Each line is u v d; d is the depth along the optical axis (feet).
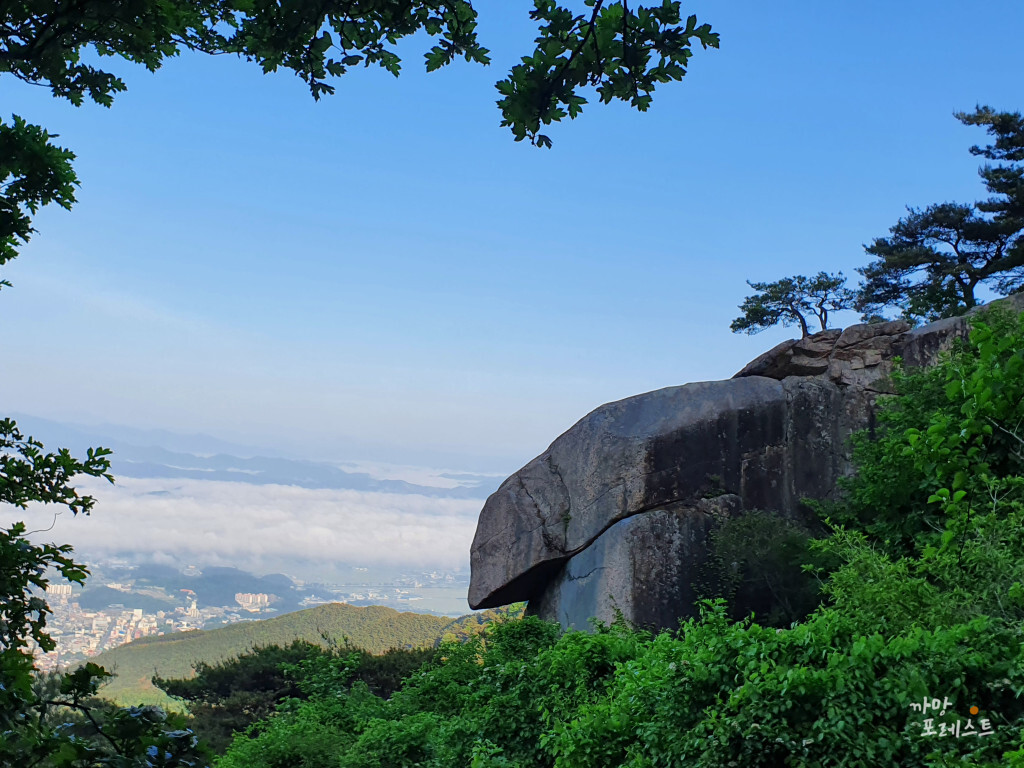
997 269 107.34
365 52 11.70
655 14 10.30
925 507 51.72
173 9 10.68
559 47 10.48
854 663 25.14
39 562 9.46
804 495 79.00
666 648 33.88
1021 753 16.06
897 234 111.96
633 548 74.49
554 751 33.35
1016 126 105.70
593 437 81.66
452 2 11.16
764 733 24.71
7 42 10.25
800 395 81.25
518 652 59.00
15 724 7.93
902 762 23.27
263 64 11.75
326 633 94.48
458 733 44.19
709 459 79.05
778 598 69.62
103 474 10.46
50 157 11.59
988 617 26.07
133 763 7.89
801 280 119.85
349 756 44.37
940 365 56.29
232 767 47.32
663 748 28.32
